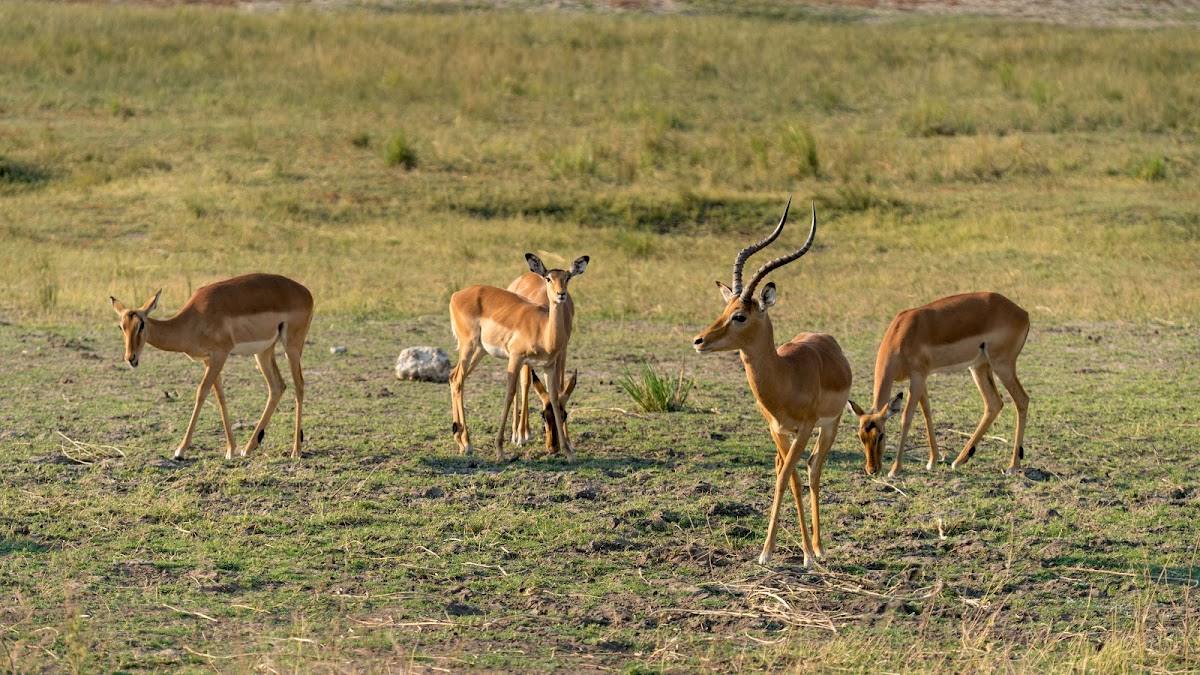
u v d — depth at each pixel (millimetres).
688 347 17047
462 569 9023
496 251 22359
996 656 7664
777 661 7559
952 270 21641
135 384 14523
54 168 26438
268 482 10922
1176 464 11953
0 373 14797
